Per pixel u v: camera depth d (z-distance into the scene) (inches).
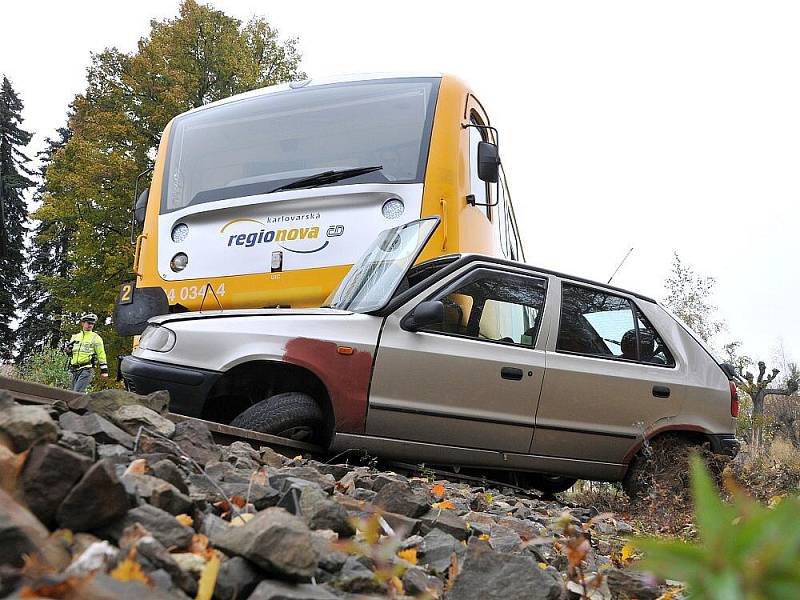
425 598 80.4
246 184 303.4
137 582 50.7
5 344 2252.7
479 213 314.2
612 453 247.3
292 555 72.4
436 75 311.6
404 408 215.9
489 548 114.9
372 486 161.5
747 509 19.6
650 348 263.6
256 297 288.2
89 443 106.1
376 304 219.9
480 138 334.3
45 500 73.9
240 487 116.6
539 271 249.3
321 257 282.5
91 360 692.7
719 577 18.5
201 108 339.0
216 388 216.1
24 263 2311.8
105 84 1129.4
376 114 305.7
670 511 214.2
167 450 126.1
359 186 285.4
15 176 2332.7
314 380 215.0
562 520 84.9
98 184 1046.4
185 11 1136.2
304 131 311.4
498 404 228.2
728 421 267.7
